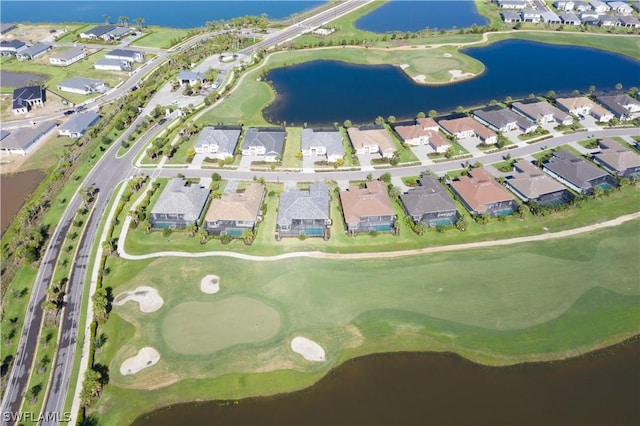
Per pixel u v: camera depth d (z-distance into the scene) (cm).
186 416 8356
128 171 14925
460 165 14862
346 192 13162
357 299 10319
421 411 8269
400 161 15125
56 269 11275
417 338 9500
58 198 13800
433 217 12525
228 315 10031
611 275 10750
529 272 10869
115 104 19488
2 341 9531
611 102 17862
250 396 8619
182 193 12825
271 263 11288
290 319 9925
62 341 9519
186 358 9200
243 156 15562
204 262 11344
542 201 13050
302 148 15450
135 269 11200
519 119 16900
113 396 8600
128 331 9731
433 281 10694
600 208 12838
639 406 8262
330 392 8656
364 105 19125
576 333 9512
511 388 8625
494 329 9619
